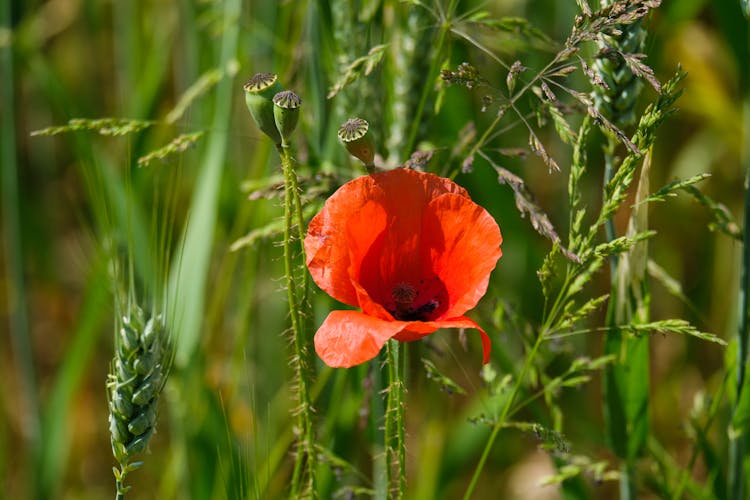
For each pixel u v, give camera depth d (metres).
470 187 1.06
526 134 1.08
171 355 0.84
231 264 1.02
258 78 0.81
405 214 0.82
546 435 0.86
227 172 1.07
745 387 0.91
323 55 0.96
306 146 0.97
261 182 0.96
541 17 1.08
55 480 1.07
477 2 1.01
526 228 1.07
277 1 1.05
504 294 1.08
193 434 1.01
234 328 1.08
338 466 0.93
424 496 1.06
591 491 1.07
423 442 1.06
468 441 1.06
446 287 0.83
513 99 0.84
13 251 1.09
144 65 1.18
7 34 1.07
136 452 0.83
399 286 0.82
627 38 0.85
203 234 1.02
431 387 1.06
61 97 1.08
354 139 0.81
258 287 1.07
